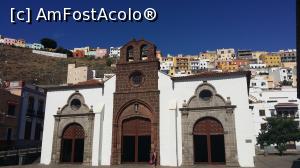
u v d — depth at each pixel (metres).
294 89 67.25
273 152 50.88
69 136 29.98
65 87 31.12
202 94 26.80
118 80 29.69
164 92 27.77
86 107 29.80
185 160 25.55
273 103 64.12
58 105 31.11
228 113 25.38
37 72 122.19
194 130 26.34
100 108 29.11
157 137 26.75
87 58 165.25
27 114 43.72
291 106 63.31
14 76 110.81
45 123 31.12
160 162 26.09
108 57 174.75
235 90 25.73
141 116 28.08
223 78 26.34
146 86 28.47
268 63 169.62
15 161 30.33
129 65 29.70
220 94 26.06
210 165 24.89
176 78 27.61
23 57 135.50
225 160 24.72
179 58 168.38
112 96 29.44
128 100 28.69
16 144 40.78
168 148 26.17
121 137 28.22
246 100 25.20
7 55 130.88
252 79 102.06
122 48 30.64
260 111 64.38
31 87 45.56
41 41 176.50
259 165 25.48
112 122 28.70
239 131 24.78
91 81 33.09
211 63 167.38
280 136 44.12
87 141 28.59
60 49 166.25
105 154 27.95
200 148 25.89
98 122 28.72
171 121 26.64
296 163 27.19
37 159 32.81
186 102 26.89
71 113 30.23
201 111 26.27
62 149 29.89
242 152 24.28
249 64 159.12
